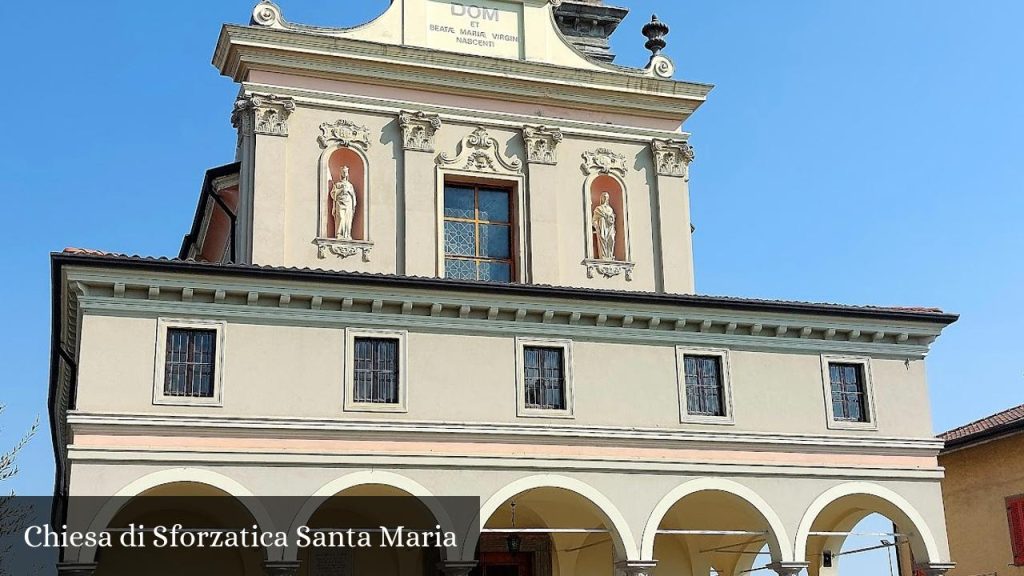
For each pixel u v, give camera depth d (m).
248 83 27.08
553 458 24.17
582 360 25.20
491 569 28.39
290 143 27.12
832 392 27.16
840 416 27.09
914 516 26.77
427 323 24.22
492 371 24.44
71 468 21.06
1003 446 32.12
